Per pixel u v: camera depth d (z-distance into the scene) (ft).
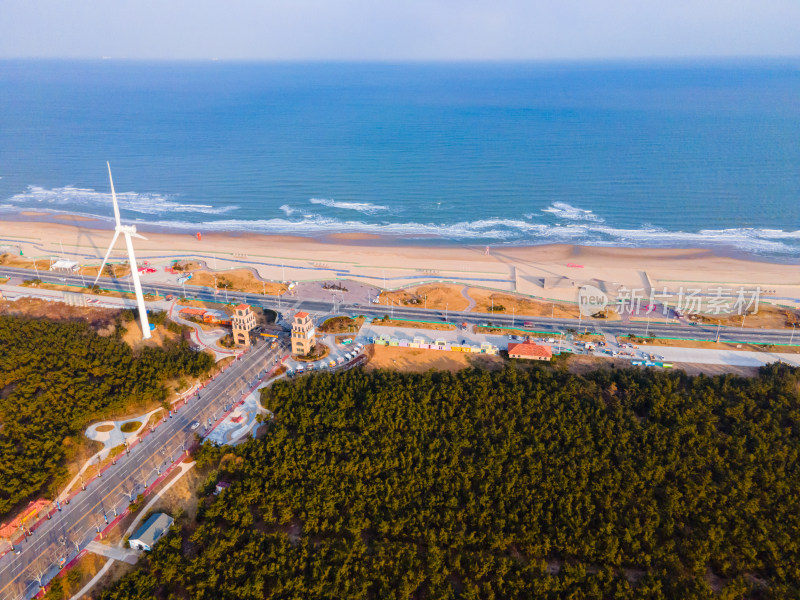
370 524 334.03
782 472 364.17
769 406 429.38
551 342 544.21
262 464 370.12
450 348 529.86
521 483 358.23
